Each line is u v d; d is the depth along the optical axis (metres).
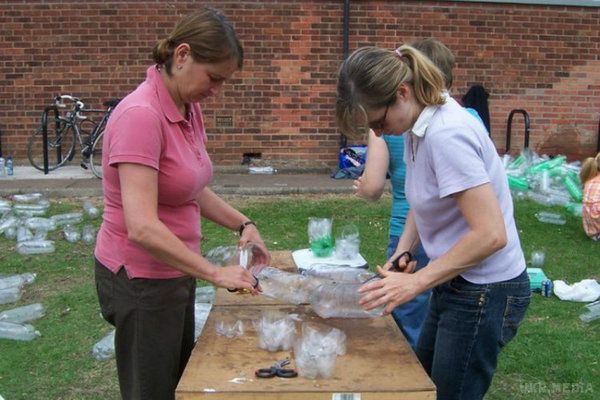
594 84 10.16
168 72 2.17
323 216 7.19
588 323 4.58
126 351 2.37
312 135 9.82
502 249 2.13
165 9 9.52
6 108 9.77
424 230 2.26
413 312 3.27
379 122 2.10
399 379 1.98
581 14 9.94
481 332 2.20
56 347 4.15
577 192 8.29
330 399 1.90
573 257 6.09
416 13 9.67
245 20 9.52
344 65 2.10
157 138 2.13
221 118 9.73
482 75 9.96
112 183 2.26
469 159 2.00
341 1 9.53
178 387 1.92
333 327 2.40
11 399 3.52
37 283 5.29
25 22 9.55
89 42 9.59
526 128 9.71
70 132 9.77
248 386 1.93
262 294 2.70
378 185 3.16
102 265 2.34
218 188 8.24
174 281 2.32
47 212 7.32
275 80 9.67
